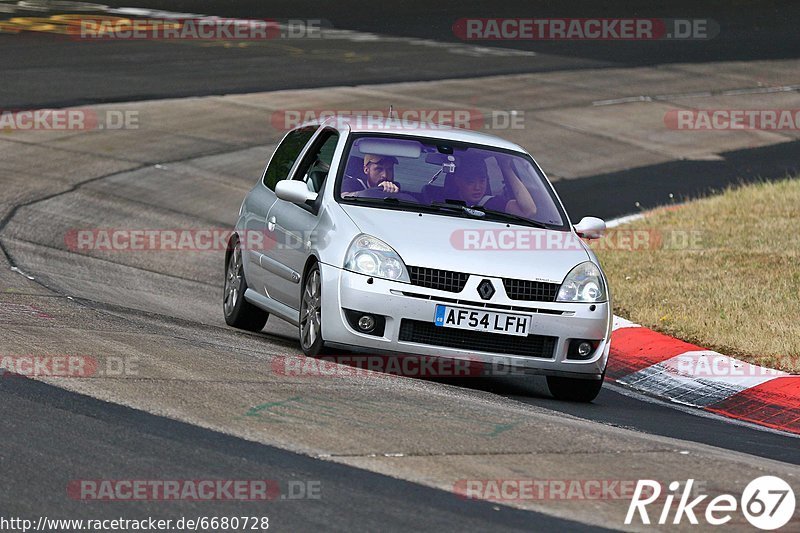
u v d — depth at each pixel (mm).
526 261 30469
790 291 43219
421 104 84500
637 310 41250
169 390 25453
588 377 30641
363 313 29625
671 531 19141
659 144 81375
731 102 95688
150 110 76500
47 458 20531
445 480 20859
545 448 23469
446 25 120688
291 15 121688
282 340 36500
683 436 27391
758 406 32094
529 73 99688
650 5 136875
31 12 113625
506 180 33594
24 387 24812
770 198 63312
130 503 18750
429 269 29641
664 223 58531
